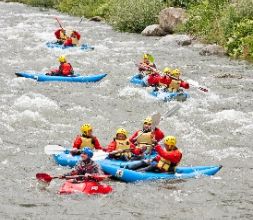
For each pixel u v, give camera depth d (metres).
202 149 38.66
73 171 30.97
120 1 92.06
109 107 47.75
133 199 29.94
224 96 52.19
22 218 27.41
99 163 33.25
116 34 85.88
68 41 70.94
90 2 110.12
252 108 48.53
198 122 44.41
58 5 117.88
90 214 28.05
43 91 51.59
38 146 37.88
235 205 29.70
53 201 29.38
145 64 55.41
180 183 32.22
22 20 98.12
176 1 92.69
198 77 59.06
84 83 55.09
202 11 82.62
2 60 63.81
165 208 29.08
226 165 35.72
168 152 33.06
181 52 72.06
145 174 32.44
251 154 37.84
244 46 69.81
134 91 51.59
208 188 31.77
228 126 43.56
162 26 85.31
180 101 50.16
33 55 67.12
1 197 29.75
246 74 60.56
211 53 70.62
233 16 74.88
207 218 28.06
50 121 43.34
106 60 65.69
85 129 34.97
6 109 45.31
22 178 32.41
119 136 34.84
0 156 35.81
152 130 35.72
